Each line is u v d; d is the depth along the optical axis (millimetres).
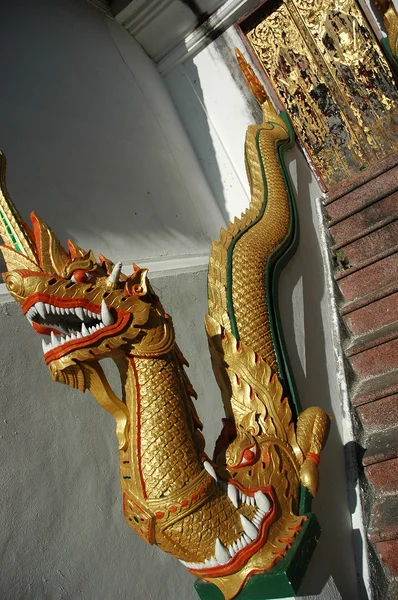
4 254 2096
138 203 3797
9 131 3102
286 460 2512
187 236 4098
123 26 4660
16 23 3498
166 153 4375
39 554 2254
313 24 4312
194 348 3457
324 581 2373
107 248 3369
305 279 3662
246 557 2189
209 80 4742
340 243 4086
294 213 3768
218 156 4719
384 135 4227
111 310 2145
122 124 4039
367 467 3225
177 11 4508
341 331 3766
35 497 2330
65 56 3789
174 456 2172
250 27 4527
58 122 3461
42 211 3076
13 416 2389
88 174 3504
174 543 2156
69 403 2648
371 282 3887
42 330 2102
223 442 2652
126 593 2520
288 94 4496
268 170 3895
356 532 3027
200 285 3773
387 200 3992
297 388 2986
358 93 4266
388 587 2936
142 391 2225
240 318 2896
